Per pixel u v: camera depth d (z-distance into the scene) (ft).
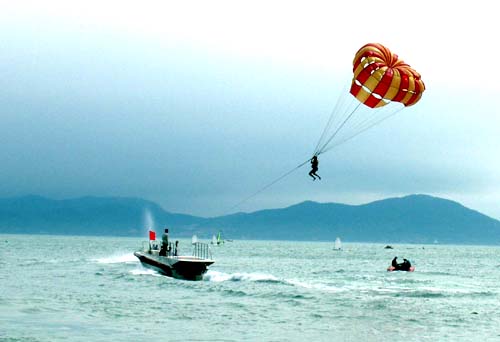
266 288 213.46
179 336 123.54
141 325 134.82
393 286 241.55
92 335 122.21
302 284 233.96
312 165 159.84
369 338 126.72
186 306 165.17
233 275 250.16
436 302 186.19
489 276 330.95
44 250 624.59
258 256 625.00
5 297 175.22
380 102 175.01
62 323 134.72
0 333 121.49
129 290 200.03
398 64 174.29
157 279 236.43
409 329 138.10
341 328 137.49
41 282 223.10
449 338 128.36
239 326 136.77
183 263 223.71
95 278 240.73
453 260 646.74
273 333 129.39
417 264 509.35
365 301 184.14
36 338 117.70
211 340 120.37
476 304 183.32
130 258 434.30
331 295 197.16
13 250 602.44
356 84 177.58
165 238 247.50
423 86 172.96
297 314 155.74
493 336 131.23
